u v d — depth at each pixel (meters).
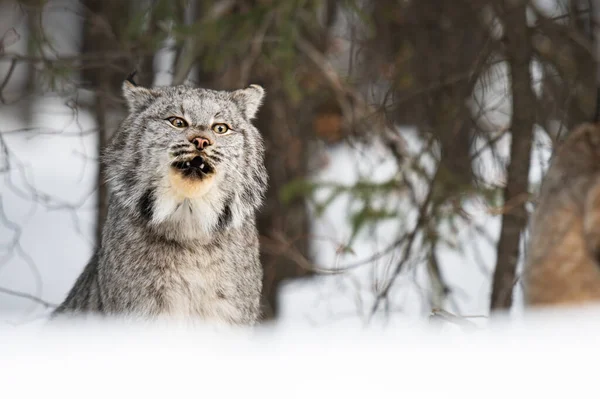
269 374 5.03
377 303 10.74
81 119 20.33
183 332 8.49
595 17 13.92
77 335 6.36
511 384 4.73
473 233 13.14
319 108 15.18
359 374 5.01
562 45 13.10
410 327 10.79
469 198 12.06
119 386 4.76
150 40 12.59
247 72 12.70
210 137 8.59
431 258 12.03
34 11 13.14
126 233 8.71
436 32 14.33
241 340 8.79
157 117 8.74
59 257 16.77
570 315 6.18
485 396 4.61
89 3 15.14
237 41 12.59
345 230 14.26
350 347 5.68
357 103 13.82
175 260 8.64
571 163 6.96
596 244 6.48
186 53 12.57
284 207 14.62
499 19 12.28
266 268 13.70
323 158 16.23
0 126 21.73
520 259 11.05
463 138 13.28
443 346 5.61
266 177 9.38
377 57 14.33
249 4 13.25
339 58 16.75
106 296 8.78
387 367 5.12
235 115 8.95
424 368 5.06
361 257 14.59
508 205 10.80
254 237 9.31
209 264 8.73
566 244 6.77
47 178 19.67
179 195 8.54
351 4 12.52
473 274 14.26
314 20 12.55
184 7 12.86
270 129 14.52
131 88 9.04
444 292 11.91
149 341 6.45
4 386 4.69
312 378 4.97
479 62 12.18
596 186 6.56
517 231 10.77
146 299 8.59
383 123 12.73
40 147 21.59
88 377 4.87
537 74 13.23
